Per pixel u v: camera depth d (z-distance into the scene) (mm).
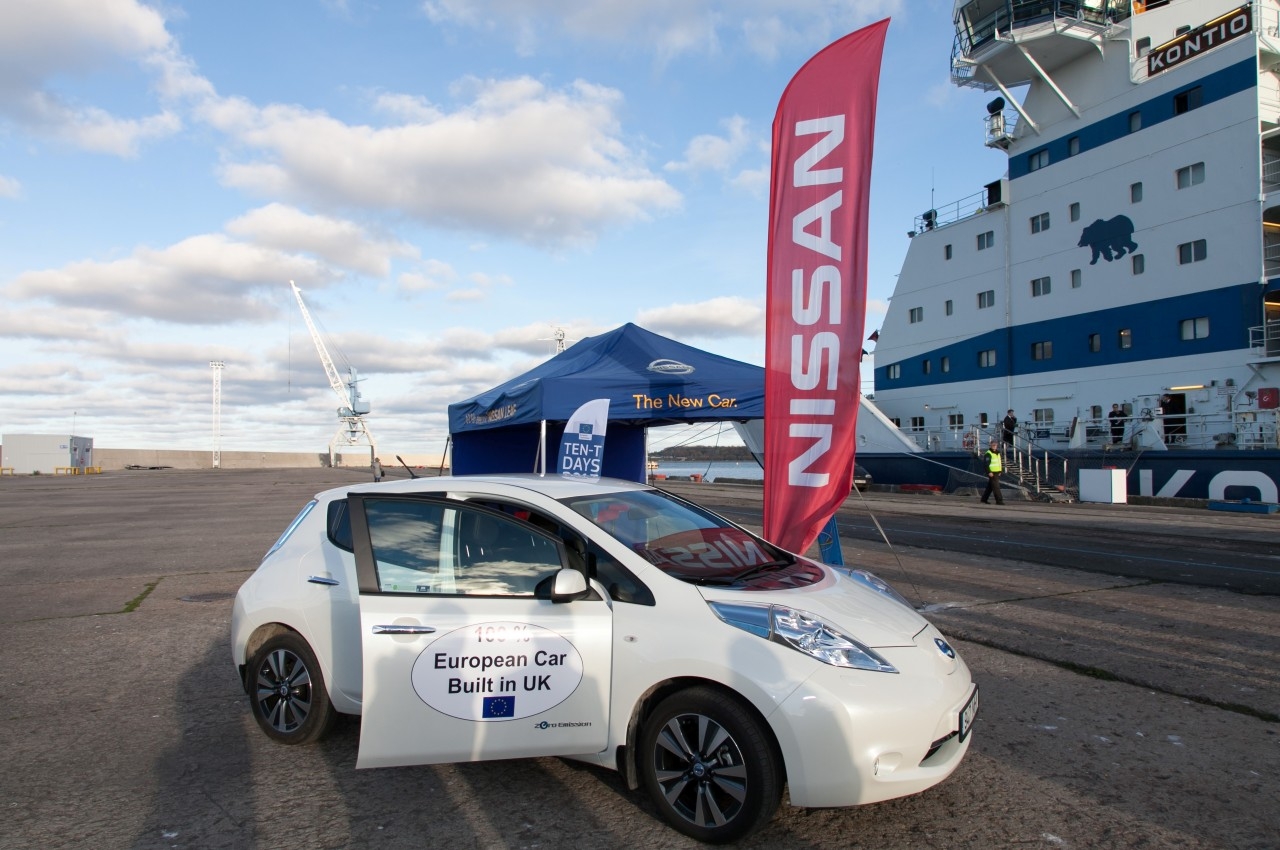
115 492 34812
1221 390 21047
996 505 21406
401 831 3408
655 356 8242
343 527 4398
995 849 3213
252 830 3430
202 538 15531
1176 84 22328
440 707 3479
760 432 19703
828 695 3096
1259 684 5355
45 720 4902
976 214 28391
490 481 4254
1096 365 24281
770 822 3459
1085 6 23672
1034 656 6074
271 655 4406
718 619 3371
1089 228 24547
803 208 6242
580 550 3768
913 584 9109
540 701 3477
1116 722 4660
